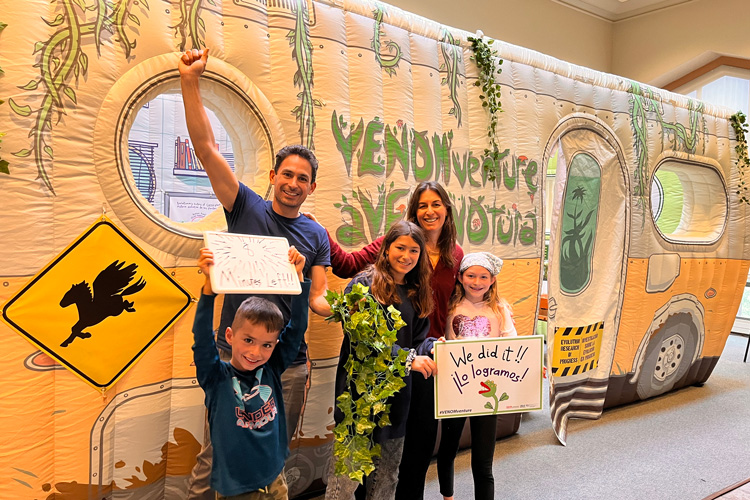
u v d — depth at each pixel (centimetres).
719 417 354
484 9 541
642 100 364
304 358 208
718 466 278
